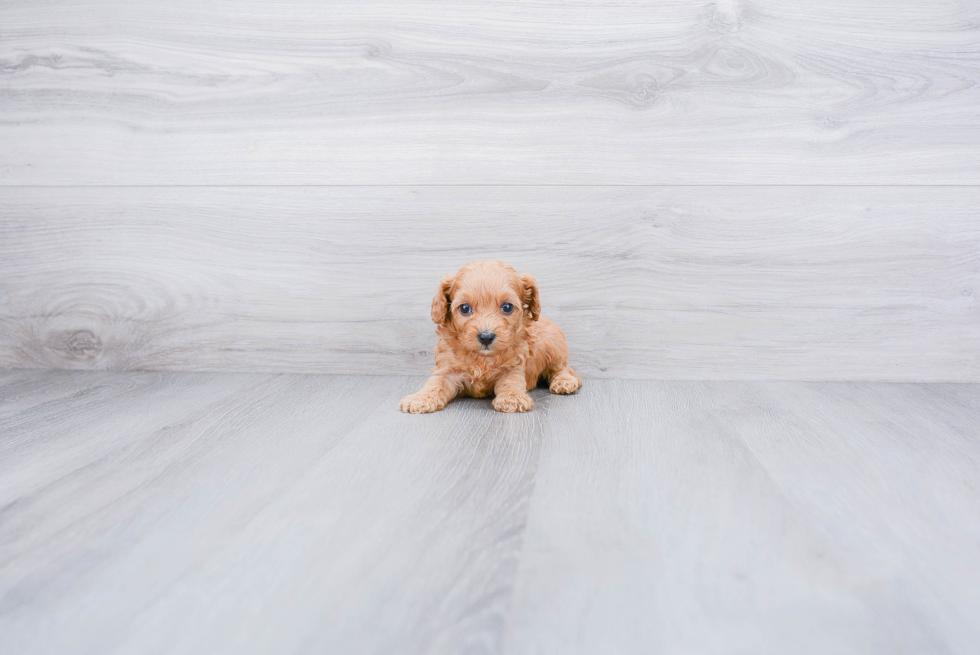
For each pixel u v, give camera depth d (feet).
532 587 2.18
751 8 5.14
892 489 3.04
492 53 5.31
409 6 5.32
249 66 5.48
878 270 5.24
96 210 5.68
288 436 3.87
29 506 2.86
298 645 1.87
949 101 5.12
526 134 5.34
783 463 3.39
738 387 5.14
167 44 5.52
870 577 2.25
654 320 5.39
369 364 5.63
